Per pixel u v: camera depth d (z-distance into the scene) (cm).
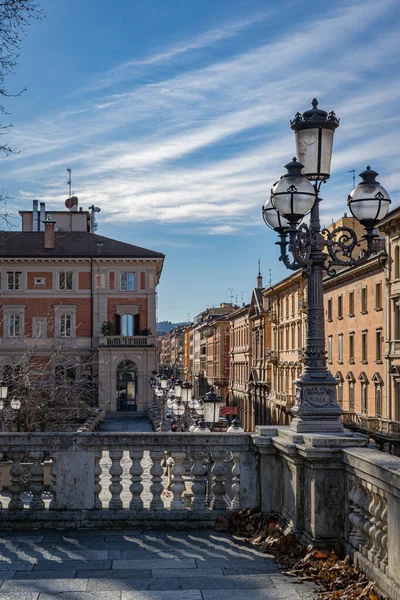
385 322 4206
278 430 863
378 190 835
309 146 832
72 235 6794
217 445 893
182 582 680
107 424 5262
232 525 868
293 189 768
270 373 7588
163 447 894
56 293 6419
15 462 887
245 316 9562
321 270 823
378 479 627
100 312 6412
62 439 887
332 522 740
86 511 882
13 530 872
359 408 4678
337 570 683
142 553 774
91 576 696
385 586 605
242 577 694
